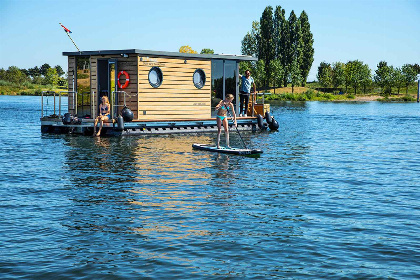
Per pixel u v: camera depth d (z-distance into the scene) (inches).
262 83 3663.9
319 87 4192.9
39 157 593.3
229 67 975.0
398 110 1979.6
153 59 859.4
